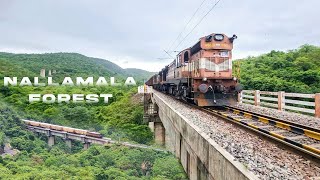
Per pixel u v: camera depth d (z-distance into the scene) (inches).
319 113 512.1
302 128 374.6
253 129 349.4
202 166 275.9
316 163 231.5
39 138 4116.6
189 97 728.3
